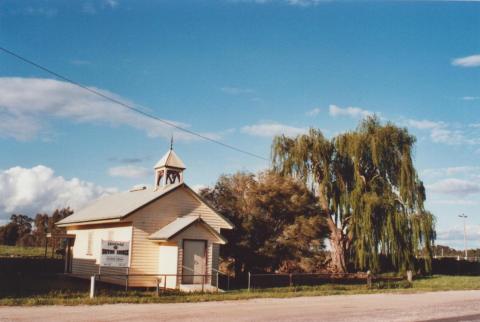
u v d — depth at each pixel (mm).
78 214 37406
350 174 43062
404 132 42656
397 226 39719
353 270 43906
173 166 33281
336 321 15992
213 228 27906
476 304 22828
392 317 17422
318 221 34875
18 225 114000
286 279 35438
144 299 20812
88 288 25672
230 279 34250
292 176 41594
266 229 34438
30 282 28922
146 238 28359
